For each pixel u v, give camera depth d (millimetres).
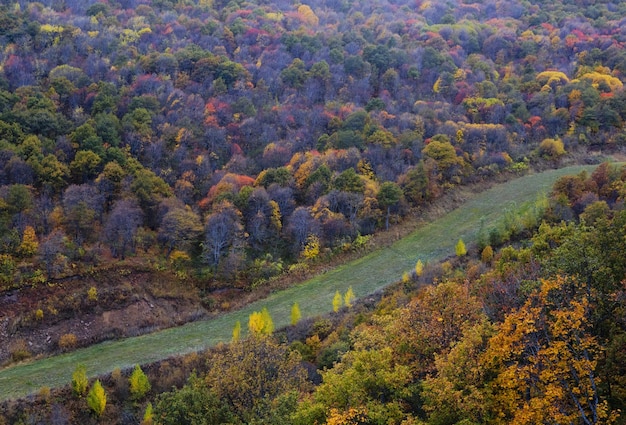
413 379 29594
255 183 72750
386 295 55312
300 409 28656
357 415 26203
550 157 87062
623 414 24422
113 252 62094
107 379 44062
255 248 66938
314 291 59875
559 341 25094
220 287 61938
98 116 77250
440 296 32562
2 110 74500
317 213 67812
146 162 75250
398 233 70562
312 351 46156
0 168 65438
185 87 92375
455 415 25047
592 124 92375
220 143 80875
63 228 61625
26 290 54594
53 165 67375
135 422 40750
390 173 76188
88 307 55000
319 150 81125
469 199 77812
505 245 57875
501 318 31922
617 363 25078
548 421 23344
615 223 32438
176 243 64500
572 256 30469
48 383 43469
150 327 55312
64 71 88250
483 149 86000
